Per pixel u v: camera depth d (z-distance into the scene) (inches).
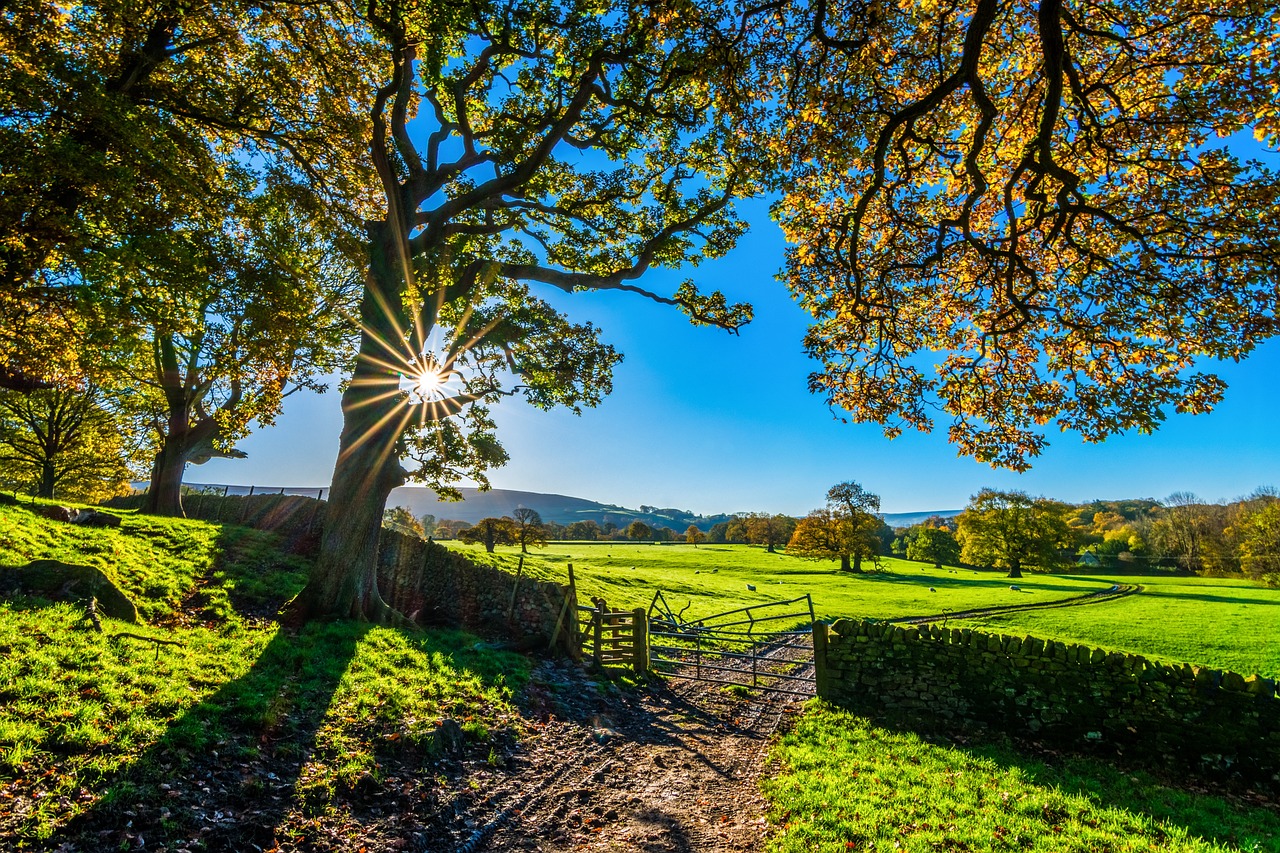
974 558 2898.6
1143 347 405.4
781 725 433.7
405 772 279.4
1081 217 426.0
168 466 1006.4
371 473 540.7
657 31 475.5
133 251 415.2
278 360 558.9
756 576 2406.5
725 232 696.4
